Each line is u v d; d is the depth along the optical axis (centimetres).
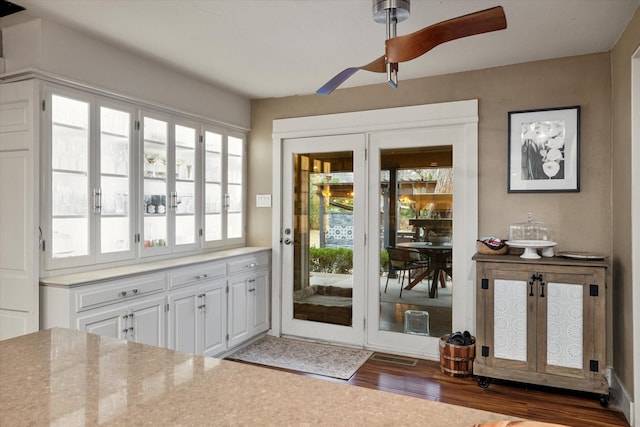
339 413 82
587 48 304
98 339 126
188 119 366
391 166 386
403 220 381
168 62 330
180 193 362
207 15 252
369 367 347
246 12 248
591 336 278
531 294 293
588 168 316
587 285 279
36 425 75
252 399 87
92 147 285
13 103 258
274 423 77
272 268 432
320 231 416
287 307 429
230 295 372
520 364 296
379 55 316
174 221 351
